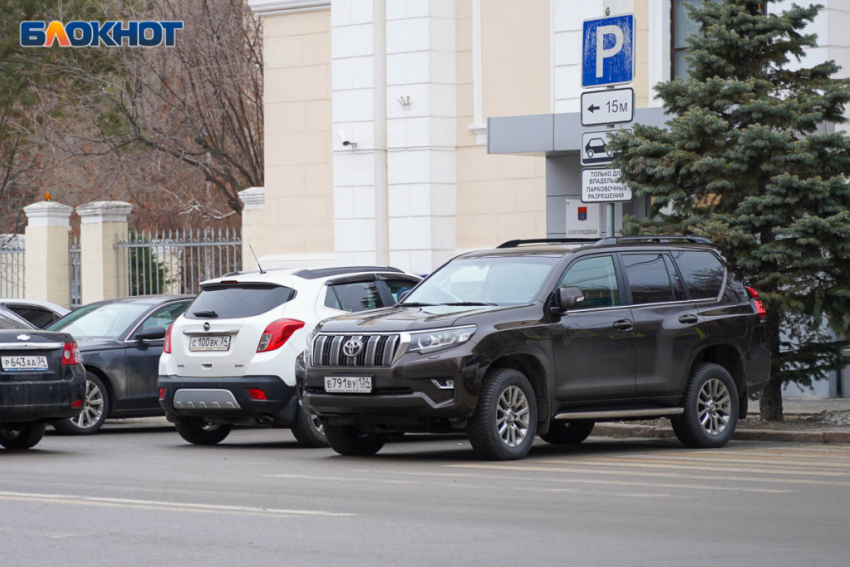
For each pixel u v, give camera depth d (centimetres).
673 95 4372
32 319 5528
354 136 6612
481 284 3519
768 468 3142
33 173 11881
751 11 4325
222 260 7250
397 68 6469
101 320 4812
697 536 2127
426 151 6406
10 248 8006
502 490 2719
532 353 3316
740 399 3859
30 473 3130
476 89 6331
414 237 6438
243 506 2492
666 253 3706
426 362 3188
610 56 4241
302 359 3653
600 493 2662
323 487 2797
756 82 4194
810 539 2097
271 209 7038
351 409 3281
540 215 6212
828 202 4078
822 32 5184
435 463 3297
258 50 9138
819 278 4175
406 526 2233
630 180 4266
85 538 2130
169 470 3192
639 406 3562
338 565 1881
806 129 4203
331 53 6712
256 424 3888
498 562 1898
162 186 10262
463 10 6406
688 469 3119
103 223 7438
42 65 8406
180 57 8712
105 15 8494
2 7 8350
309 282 3919
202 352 3872
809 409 4962
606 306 3512
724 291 3797
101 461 3450
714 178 4141
